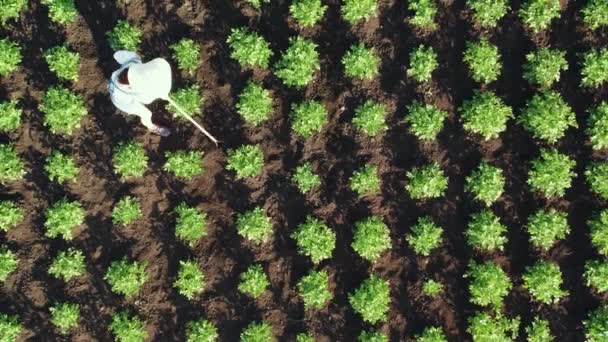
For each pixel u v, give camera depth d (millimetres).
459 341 12211
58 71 12352
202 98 12484
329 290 12383
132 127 12477
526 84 12289
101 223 12531
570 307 12102
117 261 12352
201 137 12469
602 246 11914
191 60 12359
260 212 12328
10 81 12531
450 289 12297
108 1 12531
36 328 12438
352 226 12398
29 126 12523
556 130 11906
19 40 12539
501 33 12375
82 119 12523
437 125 12164
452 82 12383
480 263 12219
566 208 12234
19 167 12406
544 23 12109
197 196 12508
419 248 12188
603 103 11930
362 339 12117
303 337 12211
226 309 12445
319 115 12242
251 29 12500
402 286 12367
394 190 12422
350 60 12188
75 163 12500
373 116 12172
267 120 12500
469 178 12148
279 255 12477
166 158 12477
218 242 12516
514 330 12055
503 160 12305
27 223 12508
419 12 12211
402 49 12430
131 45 12367
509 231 12305
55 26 12539
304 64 12172
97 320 12445
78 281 12484
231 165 12305
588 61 11992
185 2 12555
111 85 10094
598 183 11922
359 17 12305
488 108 11977
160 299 12461
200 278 12344
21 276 12492
